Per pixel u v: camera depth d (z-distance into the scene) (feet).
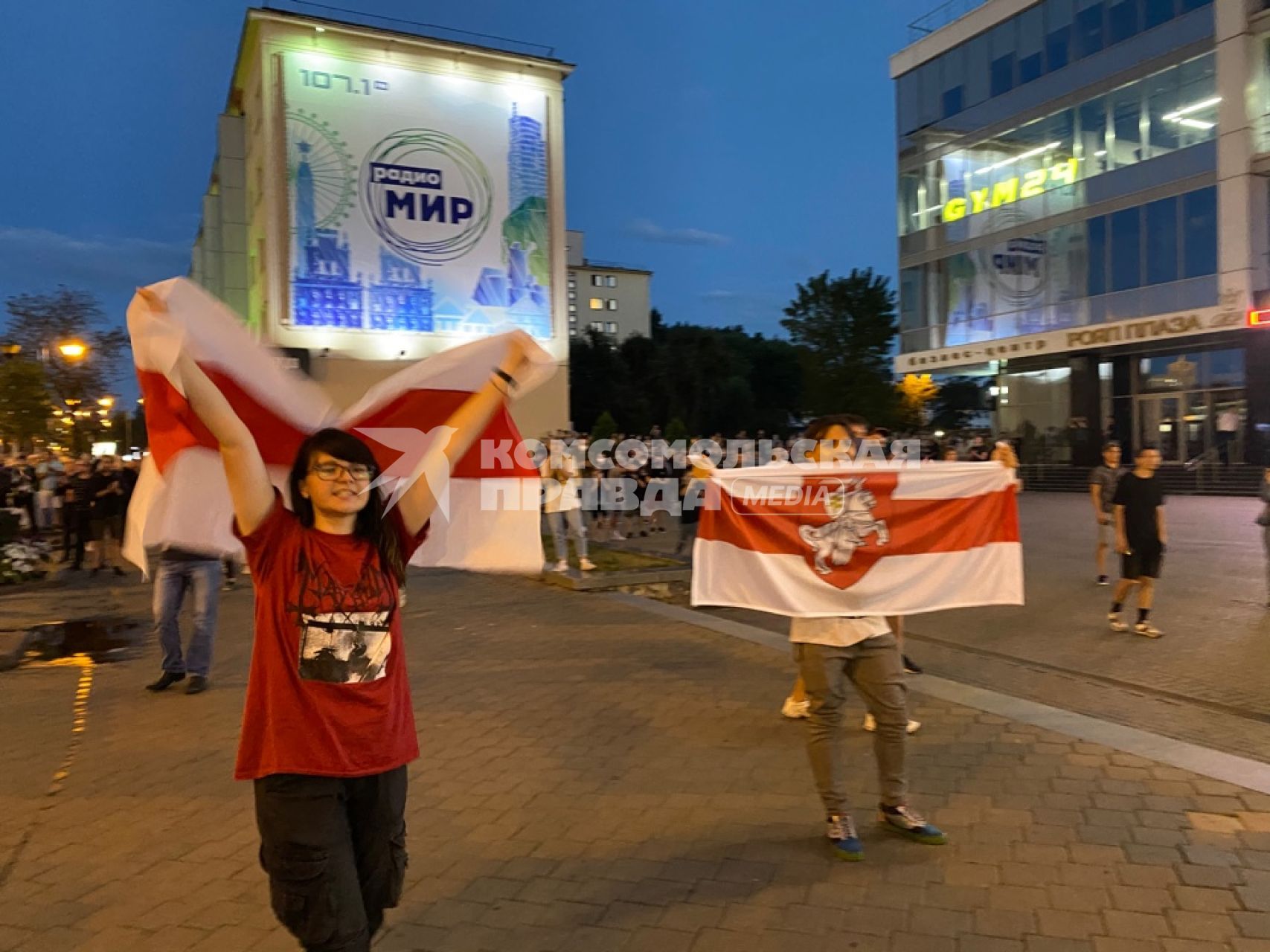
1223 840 12.38
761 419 187.83
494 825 13.62
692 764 15.99
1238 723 18.34
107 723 19.29
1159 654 24.18
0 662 25.30
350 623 8.11
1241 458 79.66
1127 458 92.12
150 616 32.48
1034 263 98.58
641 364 176.55
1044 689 21.06
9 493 58.95
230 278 108.58
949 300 110.11
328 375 91.61
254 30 91.09
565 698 20.33
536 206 101.71
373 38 93.40
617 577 36.91
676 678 21.88
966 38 105.29
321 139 91.66
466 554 9.72
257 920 11.02
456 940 10.41
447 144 97.19
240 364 8.37
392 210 94.84
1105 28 89.76
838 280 100.63
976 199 105.81
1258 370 78.07
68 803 14.83
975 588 14.01
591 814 13.94
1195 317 81.20
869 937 10.19
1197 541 46.24
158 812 14.42
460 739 17.71
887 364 101.45
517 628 28.32
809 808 13.92
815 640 12.65
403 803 8.61
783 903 11.02
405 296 95.55
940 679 21.18
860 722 18.26
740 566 13.50
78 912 11.28
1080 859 11.93
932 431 118.73
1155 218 85.87
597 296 286.05
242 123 108.47
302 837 7.77
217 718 19.53
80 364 117.60
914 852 12.31
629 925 10.63
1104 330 89.20
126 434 143.95
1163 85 84.69
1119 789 14.28
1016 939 10.05
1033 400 104.42
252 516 8.00
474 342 9.64
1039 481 93.20
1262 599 30.96
